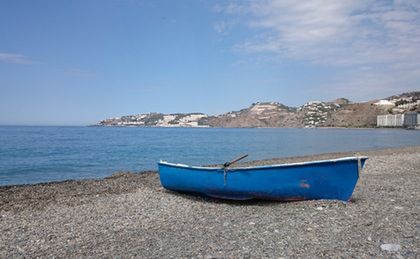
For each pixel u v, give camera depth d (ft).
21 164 112.47
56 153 151.23
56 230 34.71
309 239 28.09
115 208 44.11
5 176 88.38
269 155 146.20
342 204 39.78
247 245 27.43
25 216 40.75
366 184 55.42
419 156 108.68
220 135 422.00
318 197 42.42
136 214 40.65
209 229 32.91
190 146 207.92
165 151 168.35
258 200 45.47
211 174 46.39
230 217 37.55
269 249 26.20
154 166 110.11
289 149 182.70
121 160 126.82
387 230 29.66
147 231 33.27
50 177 86.69
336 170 41.16
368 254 24.36
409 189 50.52
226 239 29.32
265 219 35.60
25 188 61.16
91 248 28.63
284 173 42.47
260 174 43.24
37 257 27.09
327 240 27.63
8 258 27.07
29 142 230.27
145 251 27.17
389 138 326.44
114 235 32.32
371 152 138.41
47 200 49.85
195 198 49.60
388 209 37.42
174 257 25.52
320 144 228.63
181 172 49.93
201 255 25.62
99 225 36.19
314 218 34.55
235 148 190.19
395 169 76.54
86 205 46.11
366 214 35.29
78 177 86.48
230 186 44.75
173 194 52.65
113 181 68.59
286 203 42.88
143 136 367.45
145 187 60.13
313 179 41.91
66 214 41.47
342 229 30.42
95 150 170.40
